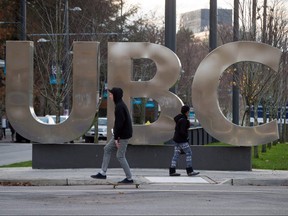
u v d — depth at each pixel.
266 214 12.00
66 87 32.69
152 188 16.48
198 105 20.38
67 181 17.45
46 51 40.25
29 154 33.56
